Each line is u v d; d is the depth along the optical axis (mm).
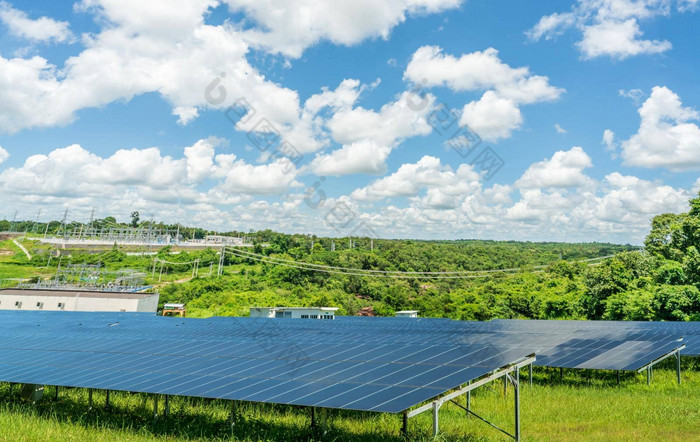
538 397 21500
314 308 51250
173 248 126750
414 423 16344
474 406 19906
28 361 19297
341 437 14789
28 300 58344
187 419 17391
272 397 12352
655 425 16250
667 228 60906
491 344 16578
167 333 25531
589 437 14531
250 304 70250
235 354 17891
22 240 133375
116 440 14430
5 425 15391
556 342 25797
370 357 15523
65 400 21641
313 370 14570
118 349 20594
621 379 26656
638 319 42469
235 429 15773
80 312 46312
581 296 54500
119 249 123375
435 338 20188
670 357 30141
